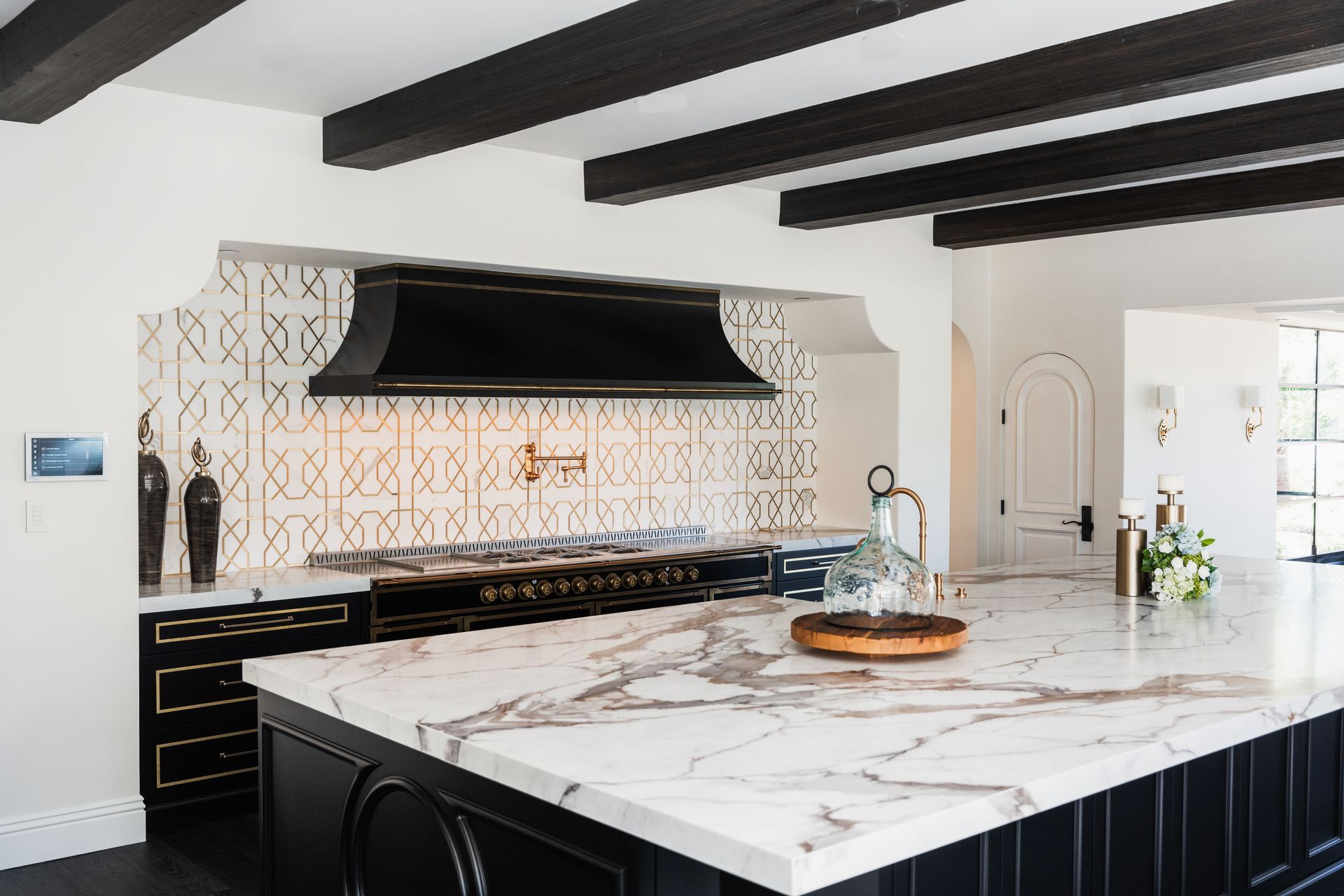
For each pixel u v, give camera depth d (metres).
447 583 5.00
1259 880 3.31
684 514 6.70
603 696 2.64
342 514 5.34
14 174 3.92
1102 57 3.61
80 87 3.44
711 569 5.98
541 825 2.20
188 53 3.74
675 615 3.75
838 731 2.34
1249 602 4.07
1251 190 5.64
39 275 3.98
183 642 4.36
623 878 2.02
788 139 4.49
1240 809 3.23
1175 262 7.11
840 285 6.46
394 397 5.47
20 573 3.99
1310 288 6.52
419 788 2.50
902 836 1.79
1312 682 2.79
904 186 5.61
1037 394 7.87
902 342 6.81
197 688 4.40
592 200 5.30
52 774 4.08
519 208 5.12
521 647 3.22
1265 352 8.55
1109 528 7.45
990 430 8.14
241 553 5.05
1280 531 8.98
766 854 1.67
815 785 1.98
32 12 3.23
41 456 3.99
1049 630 3.48
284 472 5.16
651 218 5.60
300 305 5.18
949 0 2.70
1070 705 2.55
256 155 4.42
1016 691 2.69
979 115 3.92
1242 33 3.30
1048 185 5.12
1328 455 9.37
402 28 3.45
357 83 4.05
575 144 5.01
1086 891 2.67
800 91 4.21
